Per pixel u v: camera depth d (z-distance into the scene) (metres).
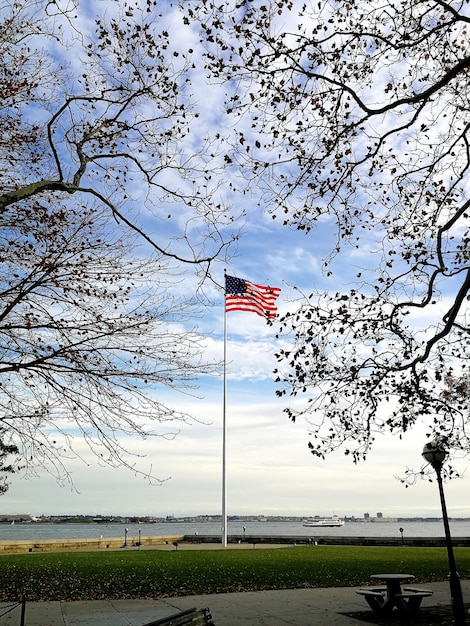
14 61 9.73
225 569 19.97
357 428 11.88
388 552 28.94
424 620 11.00
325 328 11.91
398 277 12.07
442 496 11.55
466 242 12.11
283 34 10.33
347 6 10.45
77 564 21.88
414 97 9.73
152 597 14.12
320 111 11.16
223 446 34.34
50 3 8.47
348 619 11.12
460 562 22.70
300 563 22.23
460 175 11.73
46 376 9.45
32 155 10.15
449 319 10.16
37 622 10.80
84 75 10.05
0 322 9.86
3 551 33.19
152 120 10.37
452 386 12.28
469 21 9.52
